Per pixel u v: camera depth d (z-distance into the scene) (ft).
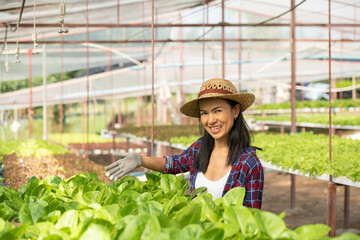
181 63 58.13
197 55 59.88
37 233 5.13
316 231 4.83
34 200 7.02
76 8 26.76
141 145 49.80
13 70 47.80
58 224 5.46
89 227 4.37
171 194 7.52
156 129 43.86
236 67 63.21
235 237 5.22
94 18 36.65
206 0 36.86
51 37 43.04
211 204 6.08
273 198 28.12
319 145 25.57
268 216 5.06
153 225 4.46
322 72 72.64
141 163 9.14
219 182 8.82
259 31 57.16
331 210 14.99
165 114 61.05
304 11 49.85
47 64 50.29
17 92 57.93
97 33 51.08
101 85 61.87
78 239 4.80
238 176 8.62
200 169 9.26
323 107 70.18
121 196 6.85
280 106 69.36
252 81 69.41
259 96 95.66
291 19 31.07
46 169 19.86
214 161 9.11
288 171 18.30
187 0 36.06
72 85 60.08
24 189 8.35
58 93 60.23
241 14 54.29
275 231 4.95
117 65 60.23
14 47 41.01
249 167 8.58
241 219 5.42
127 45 54.13
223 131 8.68
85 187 7.63
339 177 14.94
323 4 45.50
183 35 55.83
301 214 24.02
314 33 60.90
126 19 42.01
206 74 63.82
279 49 61.31
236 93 8.76
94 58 53.72
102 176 17.53
